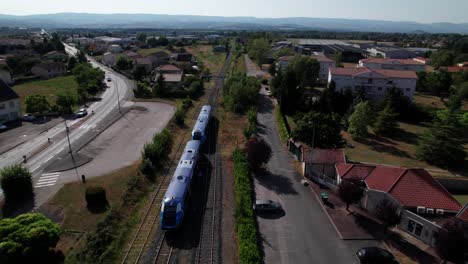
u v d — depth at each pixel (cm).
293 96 7488
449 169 4984
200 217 3466
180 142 5638
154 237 3131
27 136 5822
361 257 2864
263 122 6944
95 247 2856
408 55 14475
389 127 6356
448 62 12988
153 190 4016
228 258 2856
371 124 6650
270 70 11356
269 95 9312
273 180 4362
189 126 6544
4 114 6531
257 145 4500
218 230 3247
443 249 2659
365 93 7931
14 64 12756
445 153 4997
